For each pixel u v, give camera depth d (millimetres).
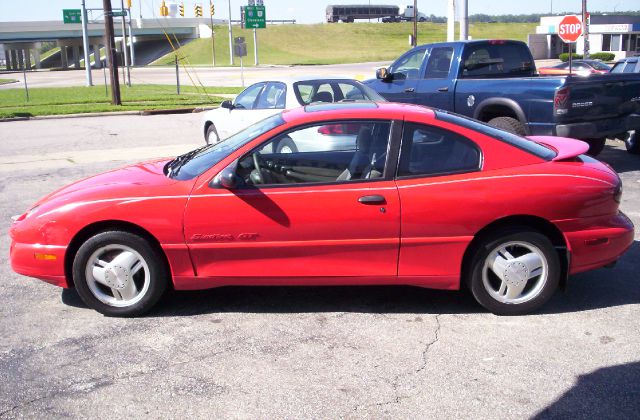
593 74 9500
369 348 4340
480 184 4605
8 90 33750
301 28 109875
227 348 4383
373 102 5504
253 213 4652
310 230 4648
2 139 15422
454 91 10320
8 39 87000
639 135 10938
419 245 4668
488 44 10617
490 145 4727
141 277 4883
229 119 10992
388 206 4598
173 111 21703
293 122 4793
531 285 4777
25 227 4902
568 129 8992
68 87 36062
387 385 3852
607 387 3785
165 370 4094
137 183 4891
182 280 4816
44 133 16453
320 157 4719
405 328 4645
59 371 4102
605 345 4309
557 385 3816
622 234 4812
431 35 114250
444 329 4613
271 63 73438
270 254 4723
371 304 5105
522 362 4098
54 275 4875
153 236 4754
